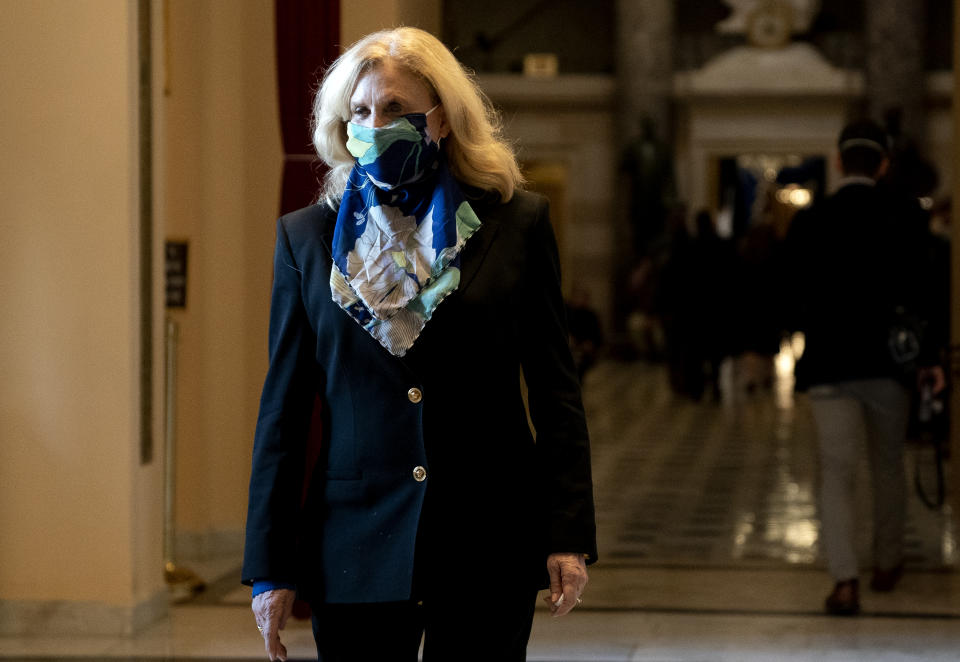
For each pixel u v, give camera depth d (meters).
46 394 7.21
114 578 7.21
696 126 32.22
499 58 33.03
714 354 20.50
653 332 28.53
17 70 7.15
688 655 6.61
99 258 7.16
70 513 7.22
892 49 30.73
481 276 3.04
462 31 33.00
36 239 7.19
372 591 2.99
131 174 7.15
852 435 7.35
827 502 7.42
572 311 22.17
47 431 7.22
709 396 21.50
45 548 7.24
